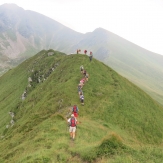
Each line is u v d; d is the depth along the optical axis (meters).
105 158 16.70
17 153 23.88
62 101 42.94
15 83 114.50
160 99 173.12
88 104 41.69
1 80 139.88
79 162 16.97
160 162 16.20
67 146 20.56
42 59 118.75
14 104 88.62
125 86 57.38
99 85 51.53
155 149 18.89
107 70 64.38
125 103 46.72
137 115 44.62
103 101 44.00
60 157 17.67
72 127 22.95
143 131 40.84
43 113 41.34
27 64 136.38
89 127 29.72
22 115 64.50
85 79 51.25
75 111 30.72
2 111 90.56
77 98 43.66
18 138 31.75
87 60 66.31
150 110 52.06
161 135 43.19
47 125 29.80
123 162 15.57
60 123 29.48
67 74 59.31
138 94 58.34
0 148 32.53
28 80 101.56
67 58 78.88
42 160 17.03
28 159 18.30
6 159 24.06
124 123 39.50
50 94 51.09
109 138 18.67
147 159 16.62
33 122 37.97
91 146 19.33
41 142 23.02
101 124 34.75
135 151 17.86
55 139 23.12
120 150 17.67
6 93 109.06
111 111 41.25
